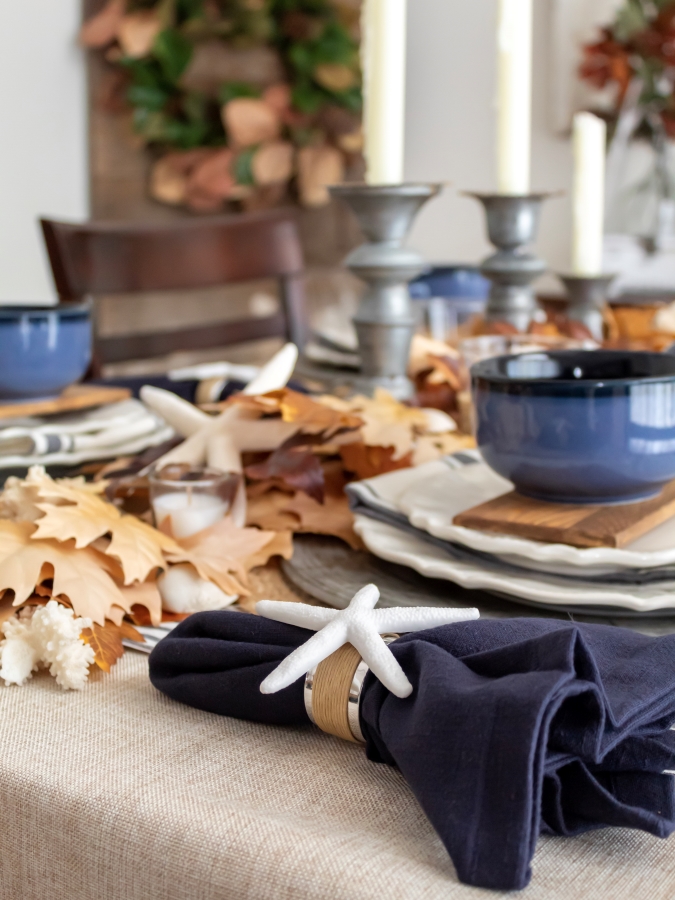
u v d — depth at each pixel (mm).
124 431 712
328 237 2609
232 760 359
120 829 324
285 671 341
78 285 1238
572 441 491
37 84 2445
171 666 407
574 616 465
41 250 2533
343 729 358
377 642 344
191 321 2531
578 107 1979
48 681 433
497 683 307
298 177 2527
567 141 2074
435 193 792
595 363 564
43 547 460
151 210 2514
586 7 1943
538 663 316
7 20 2385
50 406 711
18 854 353
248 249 1409
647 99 1754
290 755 364
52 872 345
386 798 333
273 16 2445
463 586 482
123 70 2449
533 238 973
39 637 425
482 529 502
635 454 493
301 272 1469
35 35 2422
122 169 2490
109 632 450
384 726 330
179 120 2455
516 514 504
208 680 388
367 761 360
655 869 294
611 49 1759
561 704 310
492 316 999
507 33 916
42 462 662
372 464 664
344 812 324
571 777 311
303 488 586
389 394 723
